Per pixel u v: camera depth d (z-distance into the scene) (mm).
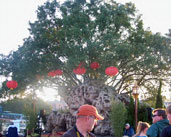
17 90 30172
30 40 30188
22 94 33469
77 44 26922
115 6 28922
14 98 33531
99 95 25672
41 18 30438
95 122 4395
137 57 27844
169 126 4723
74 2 29781
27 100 34969
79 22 27359
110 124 24109
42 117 30906
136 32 28750
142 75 32750
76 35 25938
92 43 25234
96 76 28453
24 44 30328
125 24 27922
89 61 26719
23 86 30219
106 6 28812
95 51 25688
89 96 26844
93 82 27812
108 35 25781
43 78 30344
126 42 27812
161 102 23938
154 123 6113
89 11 29141
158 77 31016
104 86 27703
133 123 22000
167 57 28094
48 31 29516
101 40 26062
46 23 29594
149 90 32969
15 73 29078
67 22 27469
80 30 25969
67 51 26688
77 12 28250
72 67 24969
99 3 29422
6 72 29266
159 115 6105
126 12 28594
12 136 14344
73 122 27594
